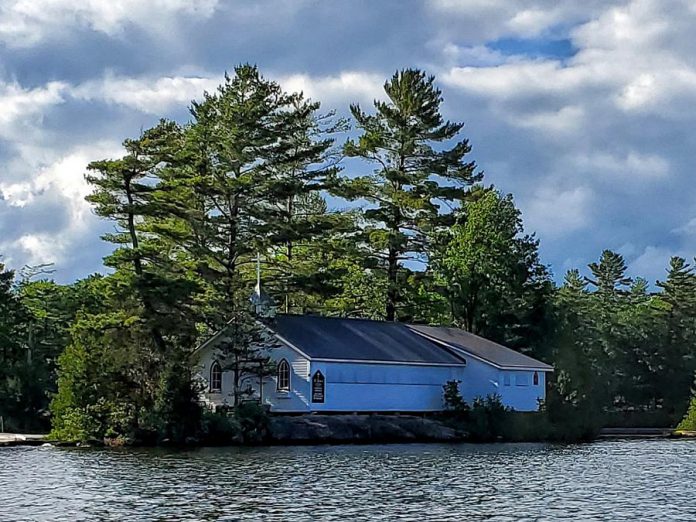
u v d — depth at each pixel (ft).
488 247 342.64
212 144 279.49
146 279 230.07
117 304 230.89
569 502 129.59
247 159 279.28
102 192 239.91
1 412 268.41
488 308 341.21
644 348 412.57
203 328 280.72
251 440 228.43
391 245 324.19
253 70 284.20
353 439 243.19
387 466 173.99
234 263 279.49
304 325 266.36
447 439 259.80
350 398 256.93
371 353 264.11
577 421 287.28
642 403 411.75
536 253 352.49
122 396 222.48
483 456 203.92
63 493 134.41
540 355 329.31
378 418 254.06
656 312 435.94
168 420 220.43
